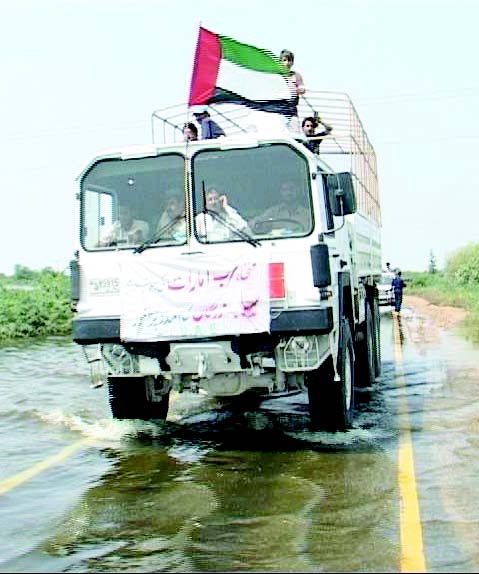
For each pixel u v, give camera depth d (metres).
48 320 27.20
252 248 7.23
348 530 5.00
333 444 7.64
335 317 7.57
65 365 15.99
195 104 8.62
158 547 4.80
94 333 7.44
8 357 17.92
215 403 10.47
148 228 7.63
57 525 5.31
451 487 5.99
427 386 11.45
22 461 7.28
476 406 9.62
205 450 7.55
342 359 7.95
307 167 7.30
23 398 11.23
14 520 5.45
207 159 7.52
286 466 6.79
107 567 4.48
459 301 38.44
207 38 8.43
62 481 6.53
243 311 7.11
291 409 9.86
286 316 7.05
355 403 9.99
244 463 6.96
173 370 7.53
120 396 8.54
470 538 4.80
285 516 5.33
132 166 7.67
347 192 7.50
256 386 7.81
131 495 6.02
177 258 7.27
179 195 7.56
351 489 5.98
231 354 7.27
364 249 11.09
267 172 7.39
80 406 10.42
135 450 7.65
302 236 7.18
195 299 7.21
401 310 35.81
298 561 4.47
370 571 4.28
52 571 4.44
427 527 5.03
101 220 7.68
